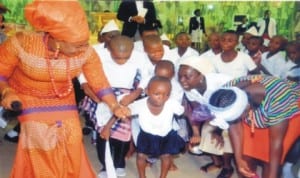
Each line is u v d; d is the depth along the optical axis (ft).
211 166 8.46
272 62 9.16
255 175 7.13
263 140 6.91
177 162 8.85
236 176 8.02
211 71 7.11
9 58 5.17
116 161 7.95
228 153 7.80
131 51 7.52
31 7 4.90
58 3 4.84
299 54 9.04
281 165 6.91
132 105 7.30
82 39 5.00
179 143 7.39
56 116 5.55
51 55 5.17
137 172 8.31
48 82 5.39
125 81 7.53
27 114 5.47
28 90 5.44
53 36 4.91
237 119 6.89
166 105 7.17
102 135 7.24
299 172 6.87
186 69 7.01
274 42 9.32
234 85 6.93
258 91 6.66
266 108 6.61
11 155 8.87
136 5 10.10
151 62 7.81
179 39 9.16
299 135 6.73
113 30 8.78
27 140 5.56
